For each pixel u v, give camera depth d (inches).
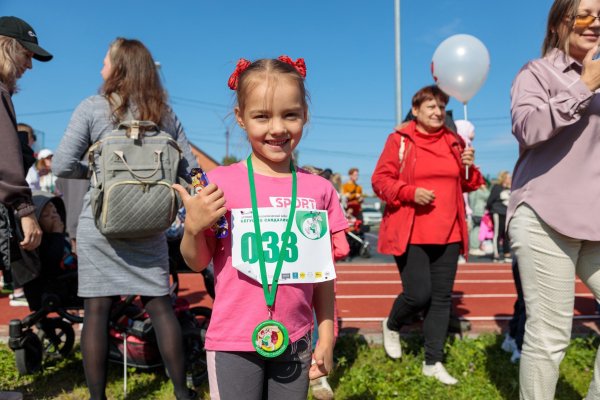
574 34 99.3
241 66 84.5
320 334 82.0
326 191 85.7
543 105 93.0
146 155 112.7
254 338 74.2
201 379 140.7
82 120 119.3
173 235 148.2
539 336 102.4
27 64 120.0
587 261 101.5
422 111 150.3
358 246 481.1
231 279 77.4
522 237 103.3
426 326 149.6
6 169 104.0
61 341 163.2
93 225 116.1
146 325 144.5
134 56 120.4
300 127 79.0
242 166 83.1
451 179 148.4
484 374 152.0
